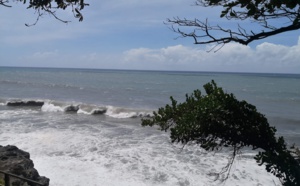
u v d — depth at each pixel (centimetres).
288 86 9044
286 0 213
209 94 395
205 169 1252
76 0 295
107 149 1544
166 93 5616
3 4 281
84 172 1203
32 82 7456
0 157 1069
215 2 240
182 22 253
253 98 5241
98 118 2670
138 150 1535
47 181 993
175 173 1214
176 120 418
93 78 11025
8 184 517
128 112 2967
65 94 4878
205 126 365
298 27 230
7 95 4422
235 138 364
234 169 1242
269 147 359
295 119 2941
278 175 335
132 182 1124
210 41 251
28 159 1088
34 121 2325
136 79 11350
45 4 292
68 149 1519
